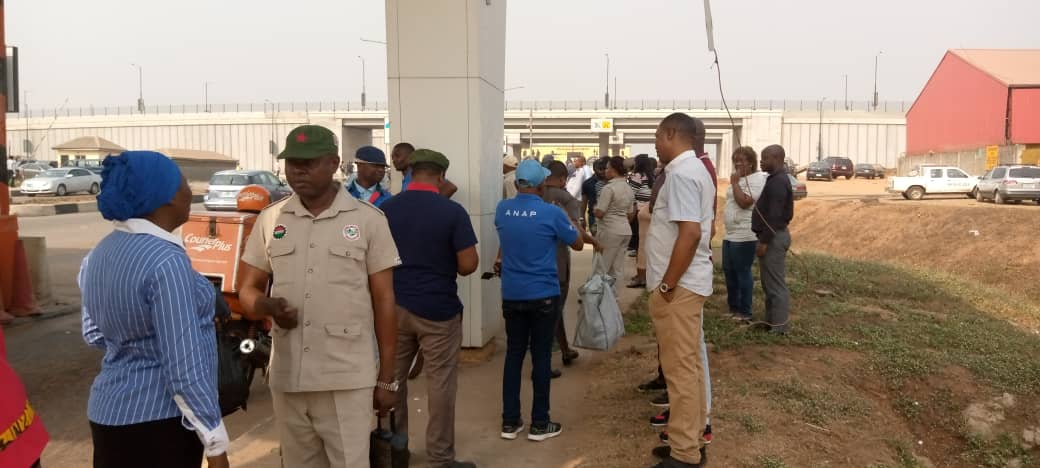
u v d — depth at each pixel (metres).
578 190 13.06
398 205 4.23
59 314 9.11
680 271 3.96
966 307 9.64
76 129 78.62
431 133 6.78
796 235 27.20
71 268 12.85
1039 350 7.19
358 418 3.11
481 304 6.84
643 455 4.60
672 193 3.98
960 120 43.97
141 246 2.46
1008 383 6.16
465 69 6.68
